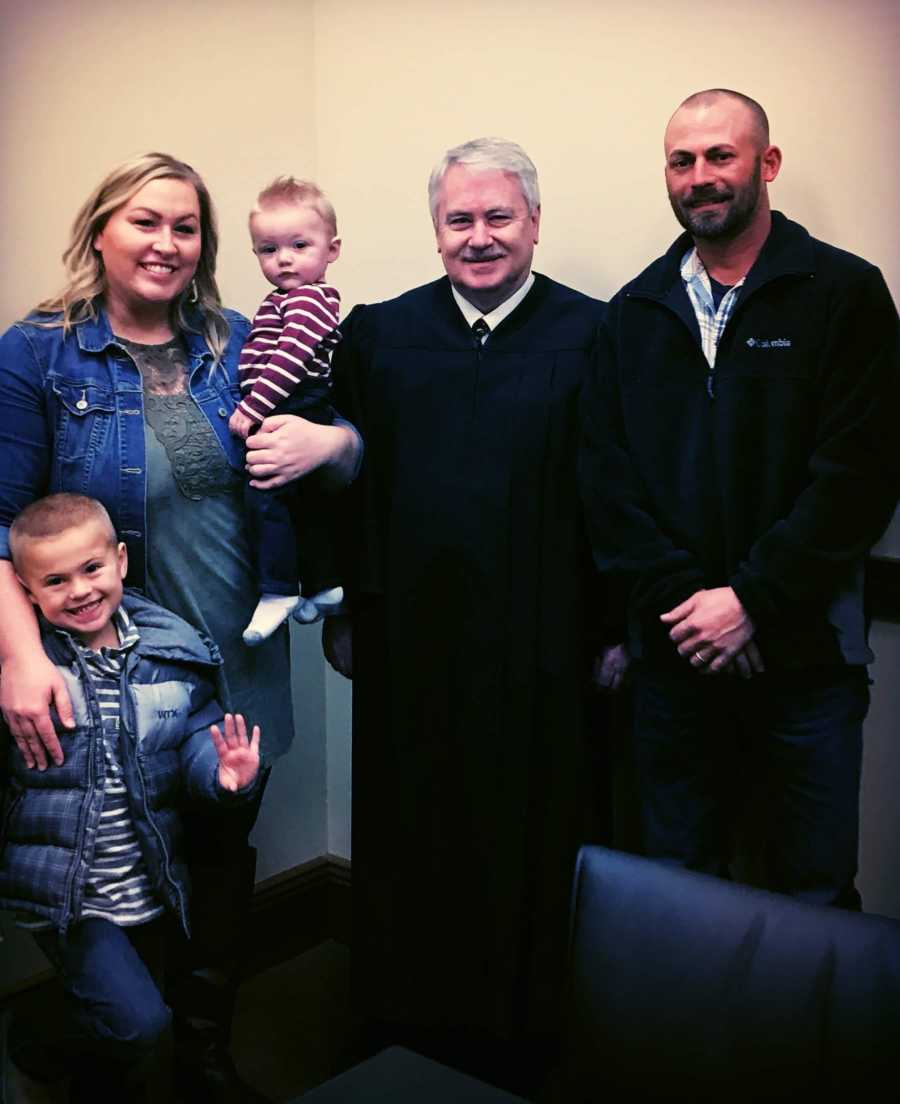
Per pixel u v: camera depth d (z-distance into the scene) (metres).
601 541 2.22
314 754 3.16
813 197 2.35
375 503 2.40
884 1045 1.26
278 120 2.90
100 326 2.05
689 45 2.44
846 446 2.02
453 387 2.34
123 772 1.96
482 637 2.31
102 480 2.02
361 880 2.53
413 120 2.83
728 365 2.12
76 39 2.47
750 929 1.36
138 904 2.00
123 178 1.99
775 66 2.35
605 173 2.58
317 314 2.14
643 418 2.19
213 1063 2.32
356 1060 2.60
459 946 2.44
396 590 2.36
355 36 2.89
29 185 2.42
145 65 2.60
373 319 2.46
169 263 2.02
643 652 2.25
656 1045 1.37
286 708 2.32
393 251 2.92
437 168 2.29
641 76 2.50
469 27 2.71
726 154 2.07
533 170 2.29
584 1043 1.42
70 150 2.48
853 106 2.28
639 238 2.56
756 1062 1.32
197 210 2.06
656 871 1.44
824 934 1.33
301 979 2.96
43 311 2.07
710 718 2.28
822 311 2.07
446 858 2.41
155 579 2.10
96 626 1.93
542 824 2.36
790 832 2.22
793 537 2.02
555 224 2.67
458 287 2.35
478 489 2.30
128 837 1.98
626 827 2.64
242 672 2.21
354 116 2.93
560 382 2.30
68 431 2.01
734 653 2.09
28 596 1.96
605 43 2.54
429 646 2.35
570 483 2.31
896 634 2.37
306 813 3.16
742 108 2.08
